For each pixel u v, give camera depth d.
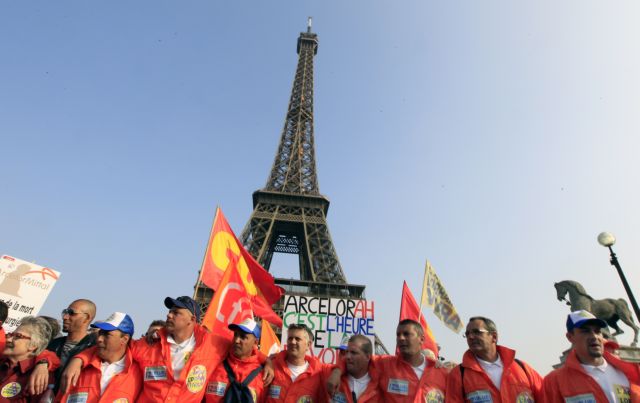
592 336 9.30
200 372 10.47
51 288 19.67
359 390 10.84
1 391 10.02
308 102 135.88
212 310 15.12
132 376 10.28
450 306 21.66
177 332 10.65
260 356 11.48
